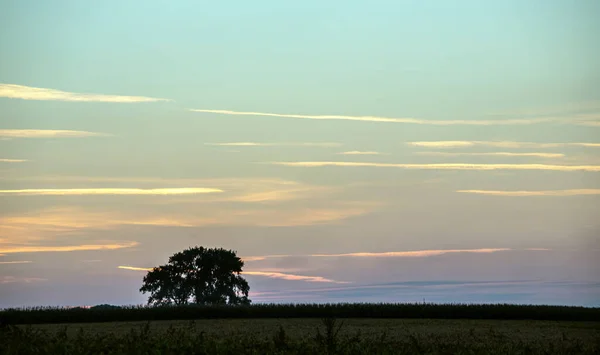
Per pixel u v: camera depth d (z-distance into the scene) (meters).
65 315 71.88
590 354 27.66
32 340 25.17
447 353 25.38
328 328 25.47
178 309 75.69
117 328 55.09
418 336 40.75
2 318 69.88
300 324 62.28
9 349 22.94
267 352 23.22
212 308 76.81
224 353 22.91
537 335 47.97
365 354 23.66
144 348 23.42
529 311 74.00
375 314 76.31
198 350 23.19
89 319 72.38
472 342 36.06
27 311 72.69
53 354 22.61
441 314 75.12
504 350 27.70
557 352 28.02
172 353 22.53
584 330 54.81
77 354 22.44
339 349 24.00
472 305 74.94
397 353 24.39
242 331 48.50
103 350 23.58
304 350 23.83
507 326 61.06
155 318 74.31
